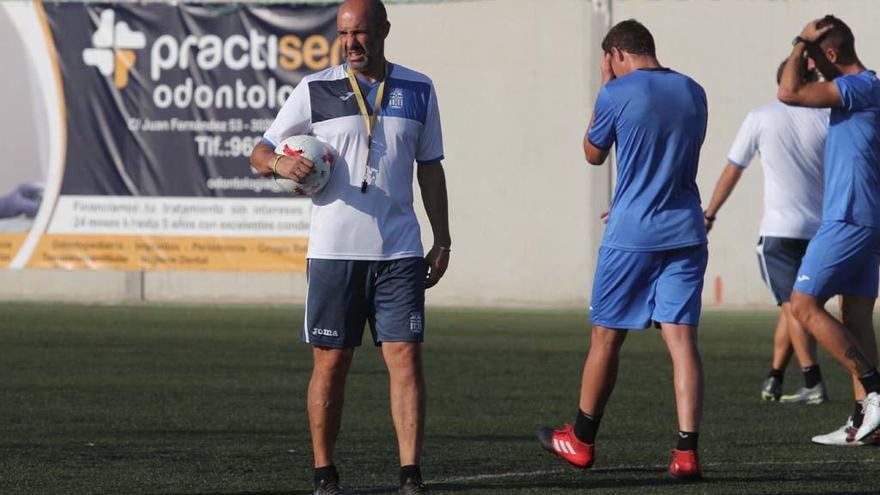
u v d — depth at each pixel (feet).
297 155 60.18
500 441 85.76
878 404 75.77
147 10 194.70
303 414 97.96
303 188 60.80
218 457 78.23
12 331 155.74
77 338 149.38
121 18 194.90
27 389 110.93
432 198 63.67
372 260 61.21
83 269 197.88
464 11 194.49
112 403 103.24
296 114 61.82
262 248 196.13
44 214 197.36
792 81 76.02
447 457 78.84
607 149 71.10
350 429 90.63
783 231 99.76
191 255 196.54
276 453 79.82
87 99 195.83
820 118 97.91
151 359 131.95
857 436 76.84
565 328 163.84
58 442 84.07
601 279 70.74
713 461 76.64
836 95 75.82
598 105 70.33
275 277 196.24
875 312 184.14
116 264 197.26
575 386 115.85
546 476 71.36
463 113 196.03
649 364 131.23
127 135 195.93
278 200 195.31
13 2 195.21
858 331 82.64
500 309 187.93
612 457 78.89
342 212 61.26
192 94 194.49
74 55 195.52
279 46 192.85
